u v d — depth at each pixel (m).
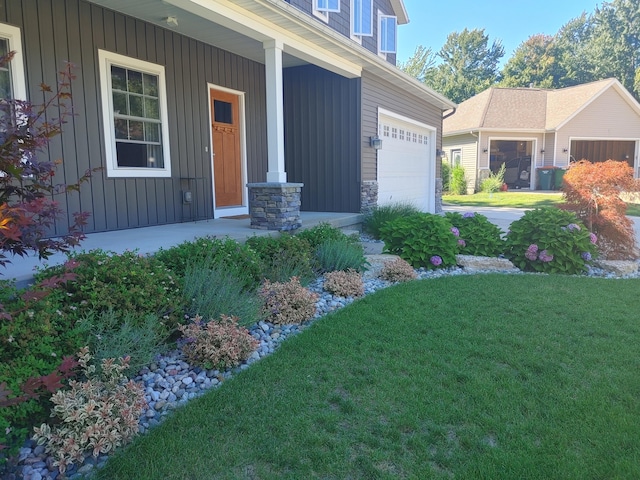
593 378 2.76
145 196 6.37
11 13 4.79
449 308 4.06
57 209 2.47
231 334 3.00
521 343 3.27
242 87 7.97
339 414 2.40
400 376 2.80
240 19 5.34
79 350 2.42
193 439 2.19
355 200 8.48
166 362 2.99
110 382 2.29
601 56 37.62
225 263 4.08
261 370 2.88
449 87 41.25
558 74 39.12
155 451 2.10
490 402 2.49
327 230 5.95
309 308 3.85
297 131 8.87
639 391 2.61
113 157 5.92
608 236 6.52
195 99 7.05
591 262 5.99
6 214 2.01
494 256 6.48
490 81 41.50
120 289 3.00
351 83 8.29
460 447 2.13
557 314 3.92
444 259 5.91
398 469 1.99
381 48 12.02
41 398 2.21
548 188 20.41
